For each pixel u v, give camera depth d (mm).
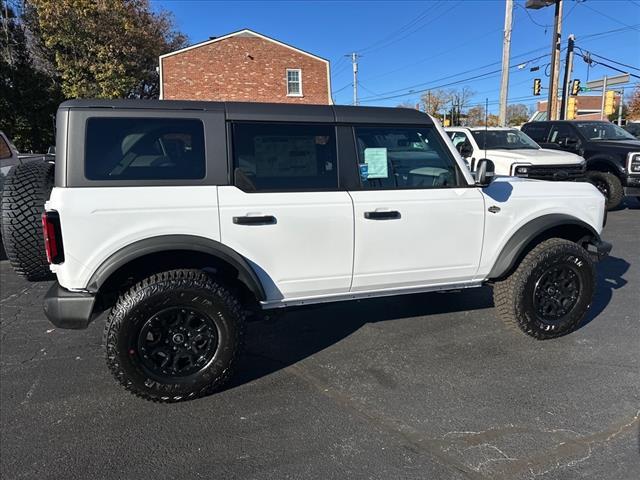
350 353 3828
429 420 2881
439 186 3697
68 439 2742
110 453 2613
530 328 3893
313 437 2738
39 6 22828
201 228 3033
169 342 3057
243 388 3311
